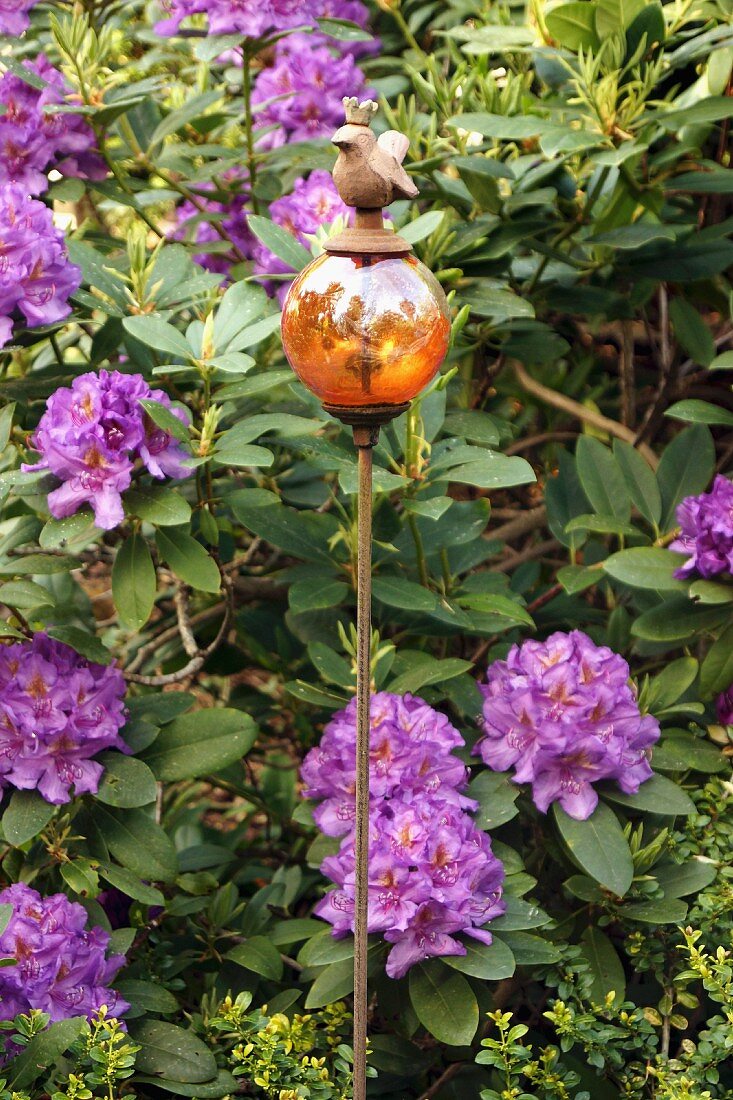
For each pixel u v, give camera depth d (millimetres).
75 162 2539
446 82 2746
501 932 2252
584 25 2520
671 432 3045
